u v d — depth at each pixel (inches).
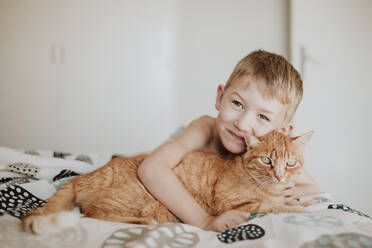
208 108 139.6
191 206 38.7
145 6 140.5
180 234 28.2
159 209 41.3
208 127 54.8
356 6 100.2
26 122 146.2
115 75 142.1
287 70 44.9
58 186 47.4
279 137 43.6
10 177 49.4
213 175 45.8
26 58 145.0
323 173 101.4
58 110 144.3
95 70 142.3
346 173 100.1
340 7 101.4
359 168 99.3
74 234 28.0
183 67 140.9
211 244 26.6
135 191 43.1
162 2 139.9
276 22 129.3
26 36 144.6
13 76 145.9
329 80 101.9
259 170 42.6
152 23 140.6
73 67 143.0
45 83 144.5
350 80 100.4
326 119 101.7
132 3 140.6
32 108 145.6
